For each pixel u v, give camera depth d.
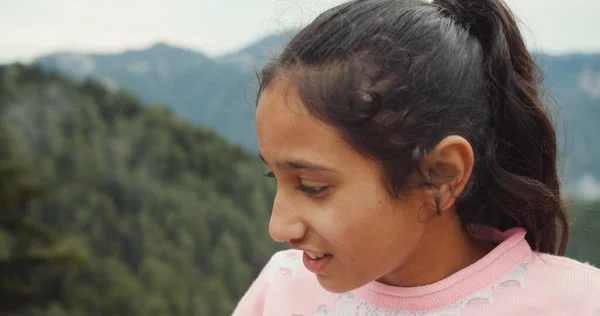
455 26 0.80
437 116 0.72
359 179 0.71
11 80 36.84
